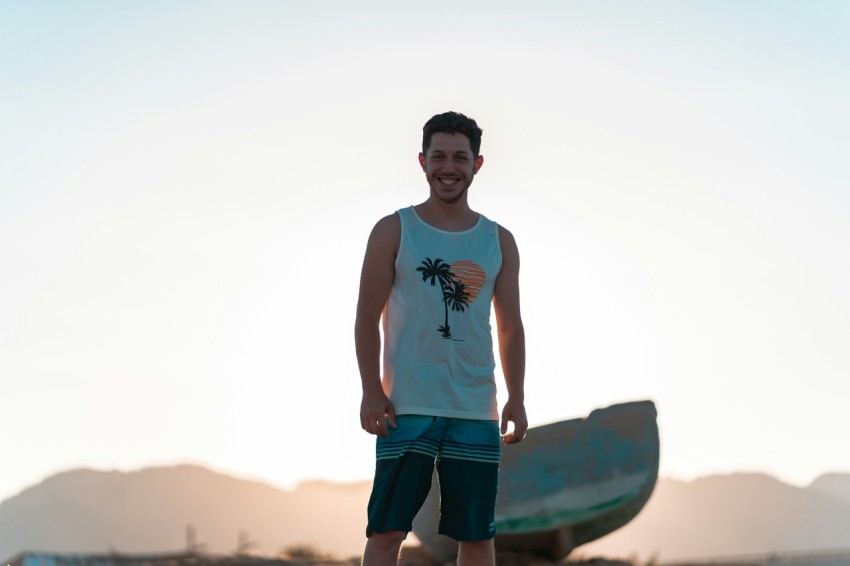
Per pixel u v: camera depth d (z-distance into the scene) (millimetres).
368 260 5340
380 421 5133
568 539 14352
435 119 5445
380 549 5148
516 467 14406
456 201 5418
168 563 16406
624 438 14359
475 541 5215
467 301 5293
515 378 5398
